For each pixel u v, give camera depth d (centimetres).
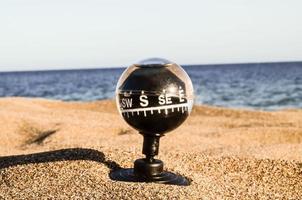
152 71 37
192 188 38
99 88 447
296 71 838
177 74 38
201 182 41
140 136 74
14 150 69
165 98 36
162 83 36
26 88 483
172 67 38
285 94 308
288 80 484
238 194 41
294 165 51
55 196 36
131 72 38
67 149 47
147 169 38
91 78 782
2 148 71
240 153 59
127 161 43
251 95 306
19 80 769
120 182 38
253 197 41
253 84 426
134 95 37
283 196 43
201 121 103
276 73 748
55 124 88
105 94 364
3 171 42
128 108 37
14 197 36
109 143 66
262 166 51
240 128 88
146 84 36
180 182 39
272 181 48
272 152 60
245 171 50
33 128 85
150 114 36
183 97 37
